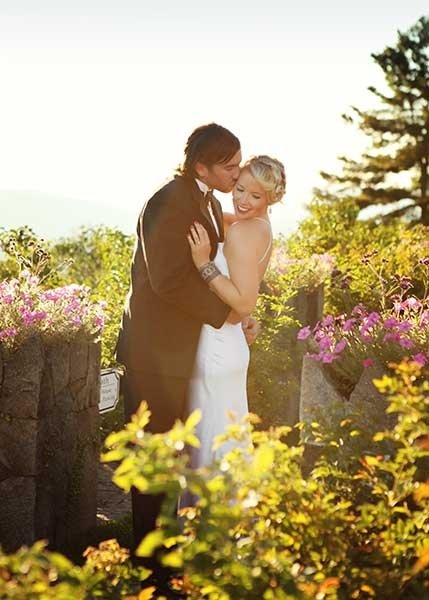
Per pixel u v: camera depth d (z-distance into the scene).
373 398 4.45
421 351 4.61
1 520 4.60
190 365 4.31
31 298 5.16
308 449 4.44
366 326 4.75
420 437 3.73
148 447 2.31
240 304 4.21
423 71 39.44
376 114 40.09
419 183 40.41
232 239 4.24
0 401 4.59
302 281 8.81
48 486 4.79
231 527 2.50
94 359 5.30
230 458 2.58
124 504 5.90
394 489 2.94
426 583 2.83
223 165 4.21
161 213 4.17
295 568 2.48
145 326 4.33
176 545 4.07
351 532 2.88
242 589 2.49
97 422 5.36
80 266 12.48
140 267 4.38
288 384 7.44
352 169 40.56
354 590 2.73
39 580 2.36
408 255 12.49
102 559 2.78
